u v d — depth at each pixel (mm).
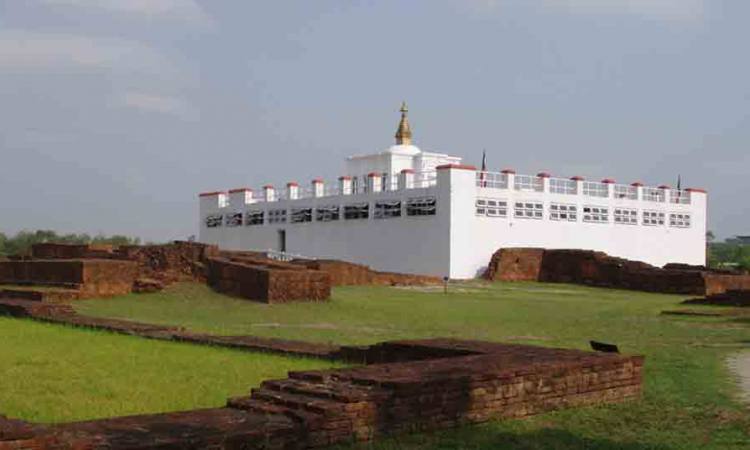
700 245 62469
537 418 9195
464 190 49688
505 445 7992
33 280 31312
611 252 57000
